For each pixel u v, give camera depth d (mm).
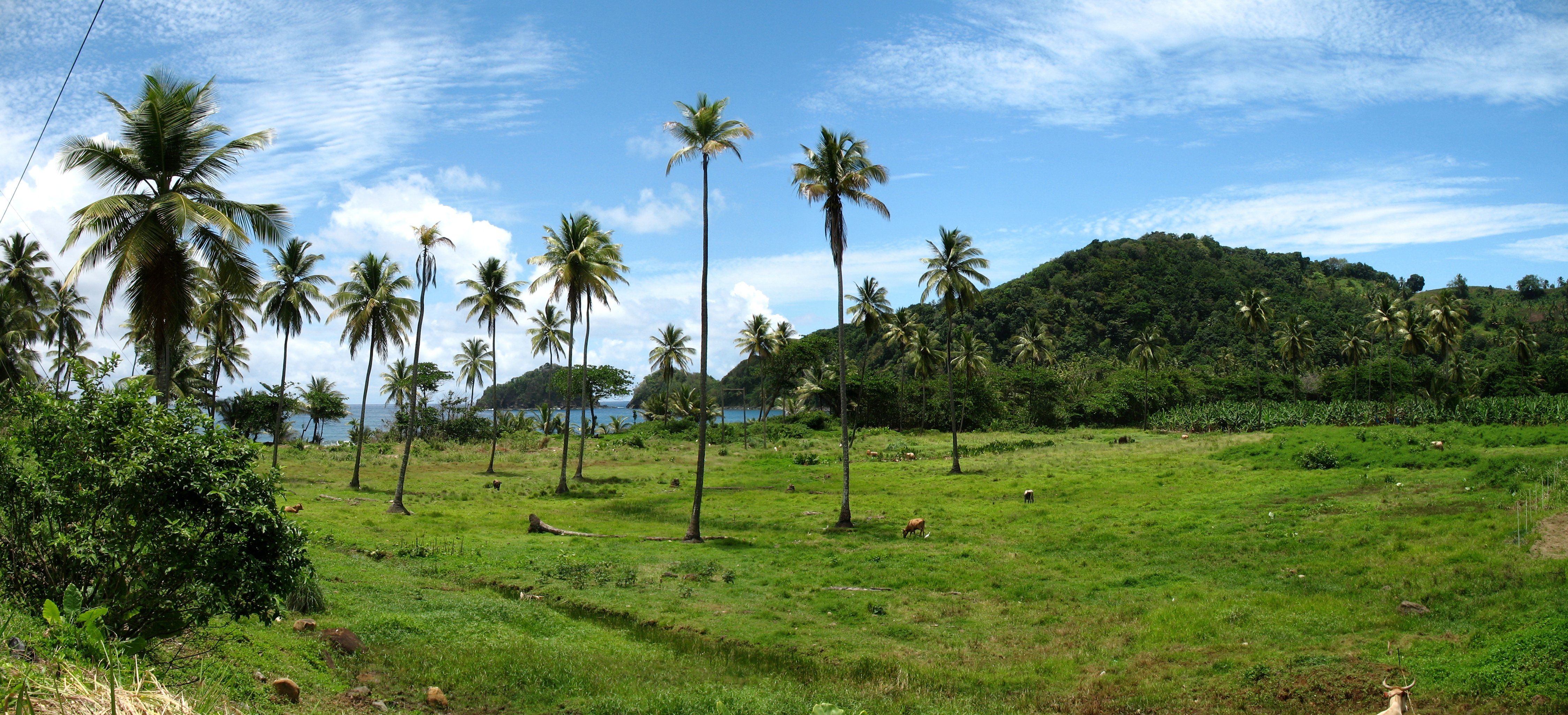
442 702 10875
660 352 84500
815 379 94812
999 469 47781
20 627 6902
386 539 24469
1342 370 104000
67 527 8320
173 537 8266
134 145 19516
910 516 30344
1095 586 18344
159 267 19281
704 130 27453
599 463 58531
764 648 14883
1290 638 13617
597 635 15188
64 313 49281
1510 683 10672
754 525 29375
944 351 95188
